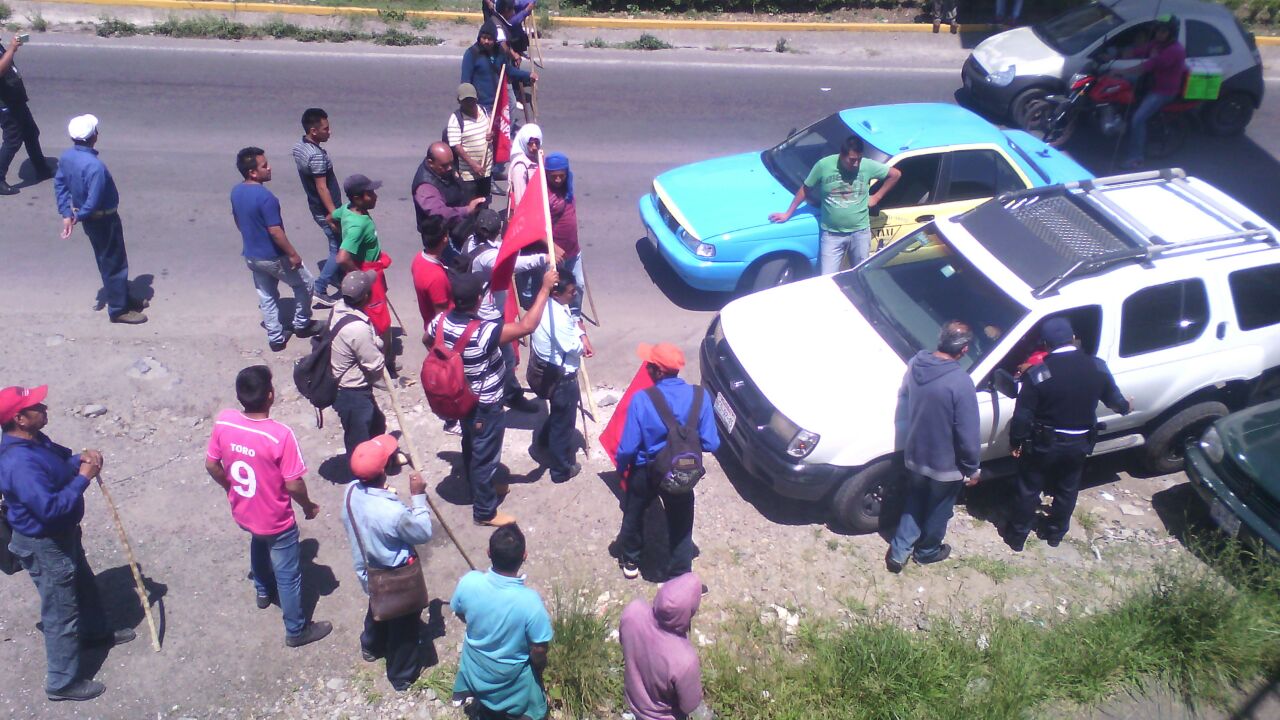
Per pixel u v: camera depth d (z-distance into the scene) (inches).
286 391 297.4
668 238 348.5
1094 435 237.5
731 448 260.8
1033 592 240.7
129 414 282.8
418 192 309.6
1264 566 234.2
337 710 202.5
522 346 326.0
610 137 482.9
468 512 254.7
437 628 221.3
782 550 248.7
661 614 162.4
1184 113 478.3
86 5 583.8
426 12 614.5
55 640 192.5
